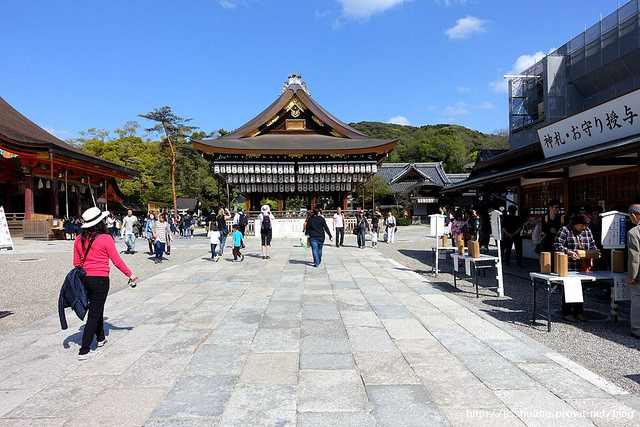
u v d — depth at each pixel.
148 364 4.07
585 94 20.30
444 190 15.59
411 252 16.38
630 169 8.33
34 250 18.05
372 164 25.83
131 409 3.10
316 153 24.97
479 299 7.28
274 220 24.30
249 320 5.71
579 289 5.13
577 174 10.01
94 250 4.33
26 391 3.50
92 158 28.48
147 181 51.09
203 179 55.81
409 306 6.54
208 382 3.59
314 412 3.00
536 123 21.77
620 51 17.56
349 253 15.32
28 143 23.44
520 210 13.41
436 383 3.51
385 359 4.12
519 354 4.23
